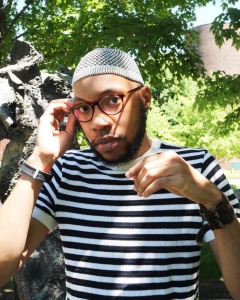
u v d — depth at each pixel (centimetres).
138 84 166
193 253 164
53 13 887
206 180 142
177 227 163
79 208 171
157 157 138
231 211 148
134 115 163
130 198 166
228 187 168
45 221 175
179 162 138
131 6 887
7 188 265
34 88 275
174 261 162
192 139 2036
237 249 150
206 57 3103
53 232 277
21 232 159
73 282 168
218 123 1080
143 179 136
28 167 164
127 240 163
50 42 839
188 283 163
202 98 855
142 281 160
